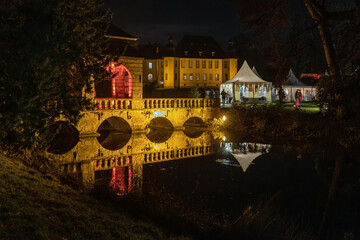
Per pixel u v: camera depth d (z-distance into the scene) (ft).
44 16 27.66
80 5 31.50
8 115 28.58
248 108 95.30
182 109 95.71
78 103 35.70
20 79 27.22
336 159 56.80
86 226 20.22
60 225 19.40
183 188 40.57
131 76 85.46
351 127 67.77
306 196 38.55
